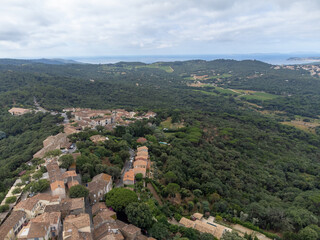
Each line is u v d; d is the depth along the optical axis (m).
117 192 78.50
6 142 162.75
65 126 172.88
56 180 81.69
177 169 113.38
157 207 83.44
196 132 179.50
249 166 149.62
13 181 92.88
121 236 63.97
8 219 63.78
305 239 76.19
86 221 62.53
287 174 151.25
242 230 83.69
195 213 87.38
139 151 126.50
